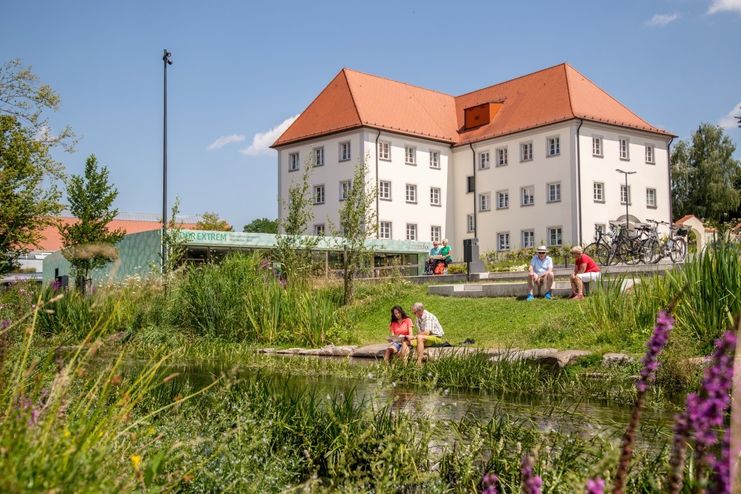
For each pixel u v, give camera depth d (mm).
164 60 27438
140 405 6238
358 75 55344
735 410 1345
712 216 75000
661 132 52188
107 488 2812
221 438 4805
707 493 1689
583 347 13094
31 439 2730
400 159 52250
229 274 19844
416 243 41500
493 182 52562
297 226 23438
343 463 5031
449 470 5367
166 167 27219
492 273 27875
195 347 16281
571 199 47344
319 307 18547
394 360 12672
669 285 13094
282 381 10828
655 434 6195
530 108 51875
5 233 23016
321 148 52875
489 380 10680
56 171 24188
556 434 5809
